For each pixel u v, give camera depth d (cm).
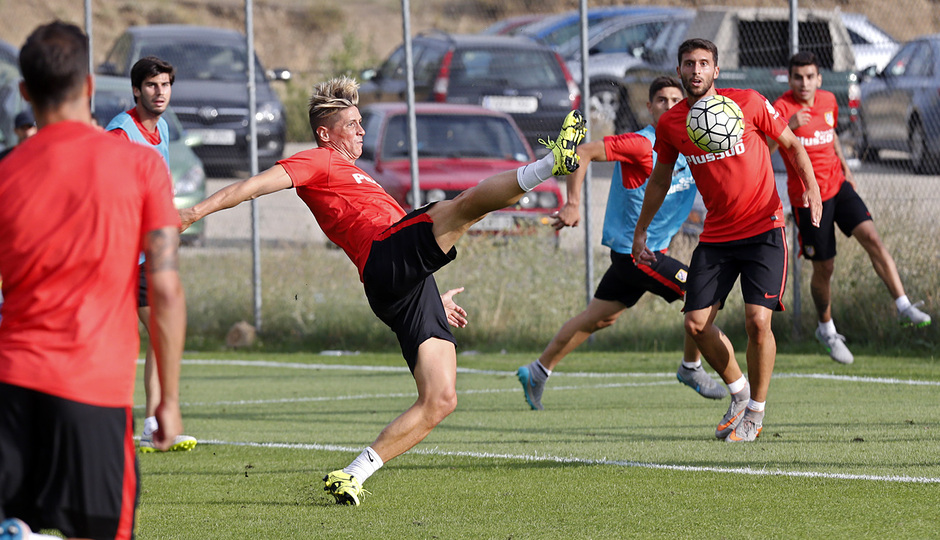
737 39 5594
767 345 2123
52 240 1048
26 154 1074
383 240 1767
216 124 5753
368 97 6391
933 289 3556
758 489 1738
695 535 1476
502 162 4912
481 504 1698
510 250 4144
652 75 6212
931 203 3697
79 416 1044
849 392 2798
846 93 5112
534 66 5956
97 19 12300
